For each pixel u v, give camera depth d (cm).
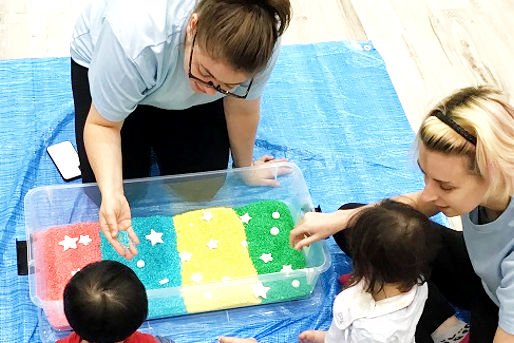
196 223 154
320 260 151
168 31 122
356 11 234
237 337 142
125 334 109
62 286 140
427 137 110
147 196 161
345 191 176
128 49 121
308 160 182
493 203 112
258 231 155
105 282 107
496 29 234
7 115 179
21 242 150
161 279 144
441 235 144
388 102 199
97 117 135
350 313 117
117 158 137
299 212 162
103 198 132
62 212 155
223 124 162
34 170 170
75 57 148
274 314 149
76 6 221
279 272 145
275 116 191
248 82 135
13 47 206
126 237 149
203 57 112
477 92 112
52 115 181
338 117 193
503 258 117
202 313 147
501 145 104
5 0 219
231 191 166
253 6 106
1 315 143
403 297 115
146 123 158
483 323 133
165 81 133
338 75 204
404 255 108
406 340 118
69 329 141
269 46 109
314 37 223
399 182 179
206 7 108
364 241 111
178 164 165
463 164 108
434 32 231
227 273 146
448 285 147
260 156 181
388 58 220
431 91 211
